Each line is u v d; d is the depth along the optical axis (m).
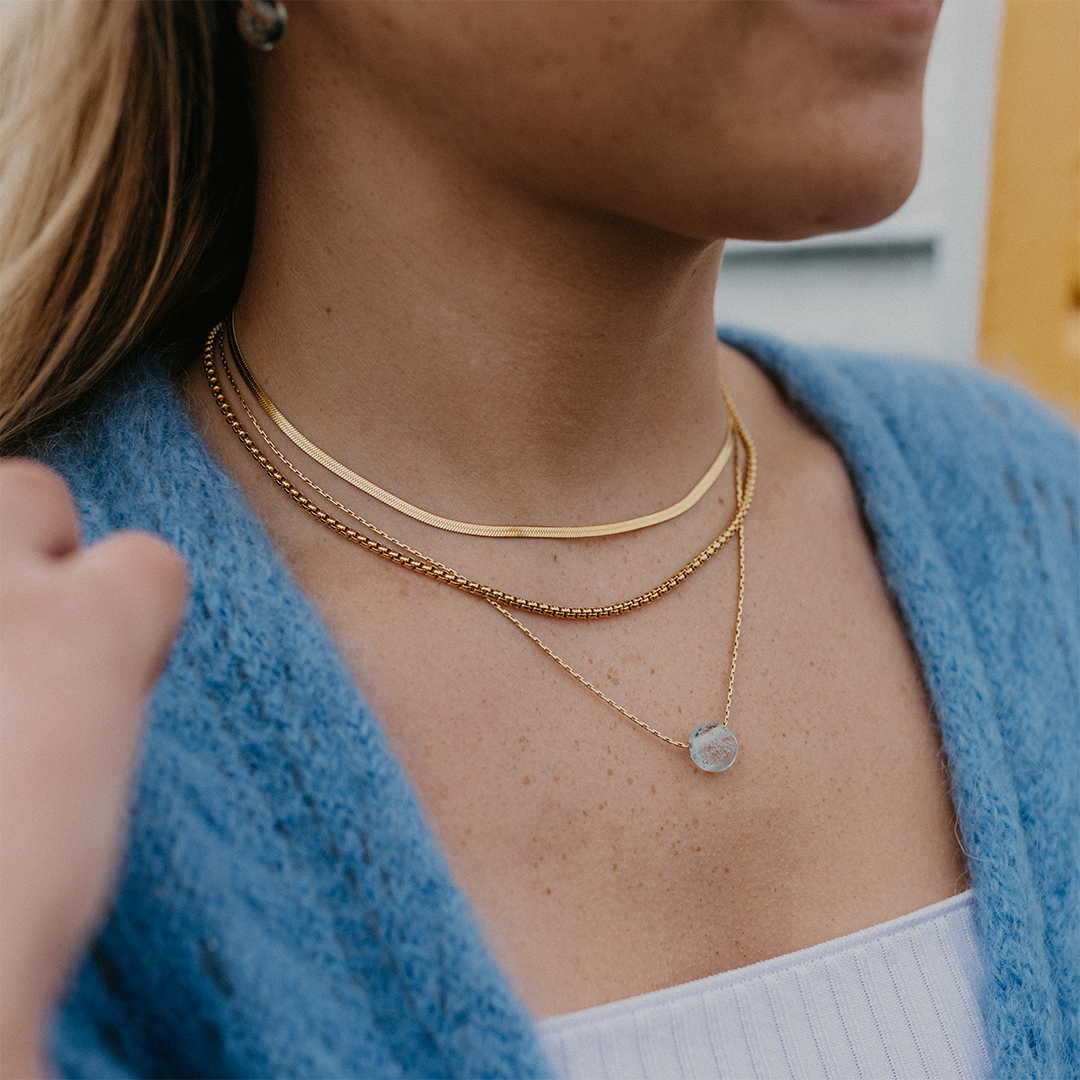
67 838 0.24
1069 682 0.65
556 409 0.56
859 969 0.52
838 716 0.58
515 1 0.42
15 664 0.26
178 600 0.31
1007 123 1.80
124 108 0.56
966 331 1.91
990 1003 0.52
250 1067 0.38
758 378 0.78
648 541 0.61
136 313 0.57
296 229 0.54
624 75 0.42
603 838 0.51
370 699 0.52
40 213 0.56
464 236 0.51
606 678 0.55
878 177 0.45
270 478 0.57
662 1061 0.47
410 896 0.44
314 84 0.50
